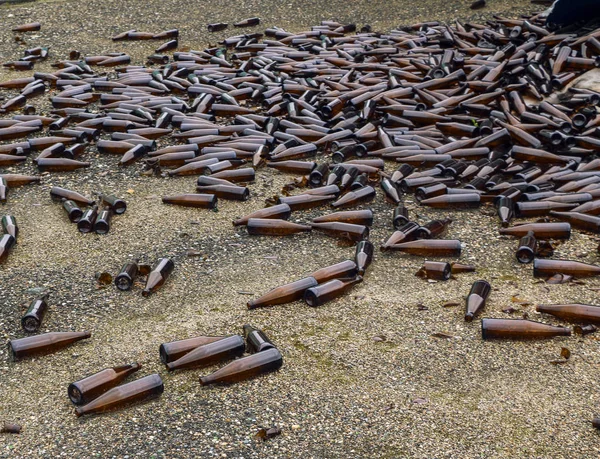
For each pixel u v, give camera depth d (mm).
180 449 2262
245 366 2521
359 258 3086
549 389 2469
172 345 2572
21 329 2791
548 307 2803
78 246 3322
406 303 2898
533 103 4496
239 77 5133
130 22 6738
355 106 4621
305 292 2885
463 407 2404
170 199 3660
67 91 4945
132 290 3008
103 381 2445
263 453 2248
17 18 6828
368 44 5746
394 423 2346
